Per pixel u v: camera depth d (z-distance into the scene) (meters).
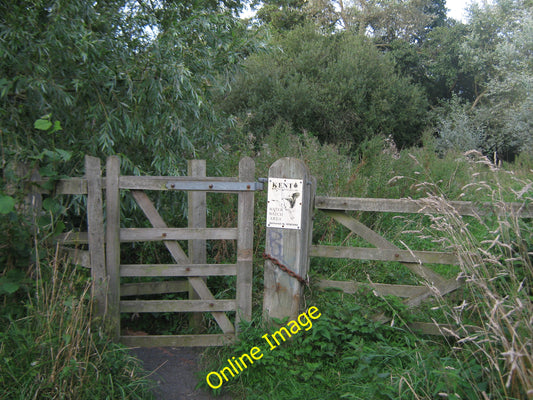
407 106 16.34
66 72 4.79
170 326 4.45
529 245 3.39
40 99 4.31
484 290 2.99
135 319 4.50
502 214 3.44
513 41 20.39
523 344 2.45
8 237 3.19
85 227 5.05
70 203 4.38
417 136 17.50
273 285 3.75
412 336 3.49
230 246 4.93
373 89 15.16
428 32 25.81
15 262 3.30
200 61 5.34
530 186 3.07
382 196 6.94
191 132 5.61
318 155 7.31
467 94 25.42
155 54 4.93
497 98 20.59
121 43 5.06
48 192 3.53
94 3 5.07
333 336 3.45
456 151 11.22
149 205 3.68
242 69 5.93
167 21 5.39
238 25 5.82
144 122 5.16
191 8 5.72
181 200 5.34
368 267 5.01
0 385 2.63
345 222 3.79
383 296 3.71
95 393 2.80
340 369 3.33
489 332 2.78
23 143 4.25
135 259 5.15
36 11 4.36
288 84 14.14
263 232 4.99
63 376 2.68
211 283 4.64
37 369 2.72
